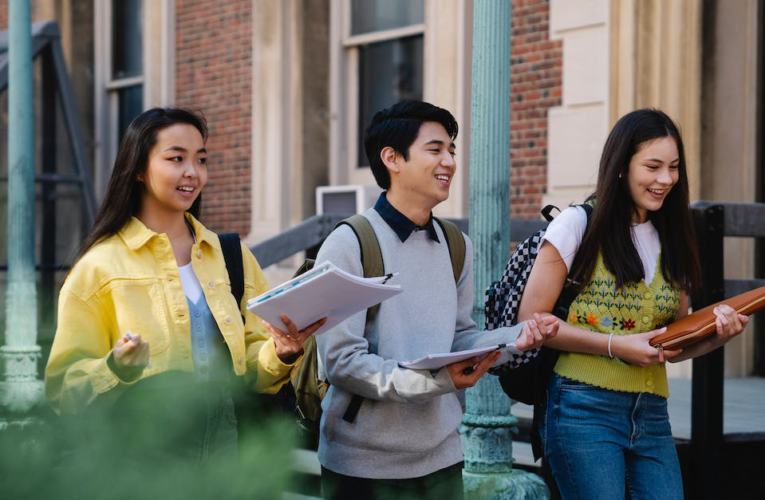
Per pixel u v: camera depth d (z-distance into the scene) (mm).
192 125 2434
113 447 1753
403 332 2488
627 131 2713
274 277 8453
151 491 1659
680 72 6320
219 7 9203
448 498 2559
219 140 9242
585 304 2746
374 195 7047
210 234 2506
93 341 2295
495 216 3441
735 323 2646
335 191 7180
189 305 2377
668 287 2787
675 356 2811
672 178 2705
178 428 2170
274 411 2477
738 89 6445
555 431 2742
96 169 10805
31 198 5418
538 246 2807
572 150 6656
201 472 1803
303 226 5457
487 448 3484
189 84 9516
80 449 1665
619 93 6430
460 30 7387
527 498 3371
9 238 5375
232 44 9094
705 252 3715
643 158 2695
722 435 3818
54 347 2275
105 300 2299
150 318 2297
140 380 2240
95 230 2365
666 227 2818
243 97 9008
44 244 8414
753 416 4641
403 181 2523
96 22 10766
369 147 2584
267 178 8750
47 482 1588
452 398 2621
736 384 6188
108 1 10688
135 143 2373
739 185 6441
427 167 2490
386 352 2461
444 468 2551
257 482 1798
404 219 2539
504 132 3451
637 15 6355
